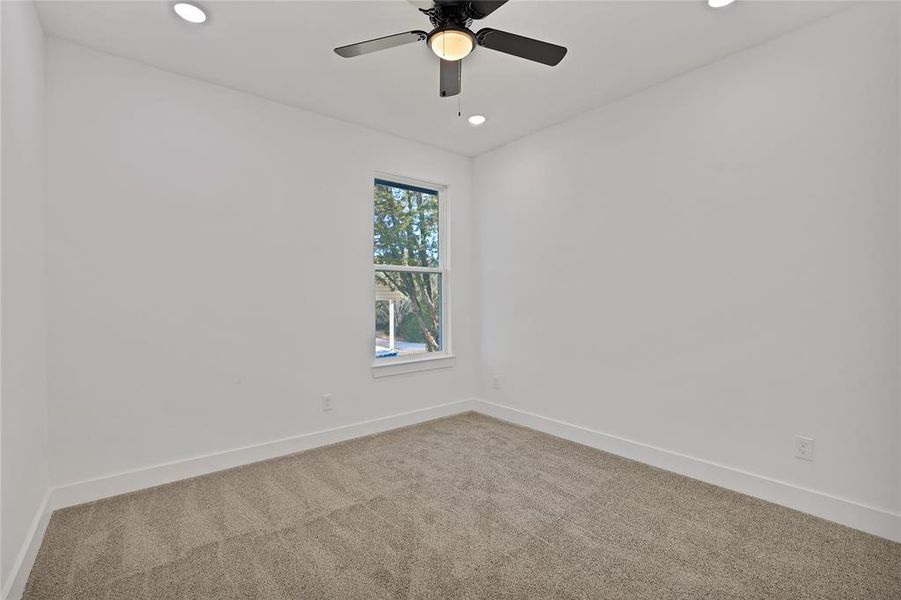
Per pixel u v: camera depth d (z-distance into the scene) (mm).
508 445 3248
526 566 1794
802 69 2217
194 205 2705
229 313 2836
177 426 2639
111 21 2141
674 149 2729
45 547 1924
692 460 2660
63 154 2291
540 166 3588
